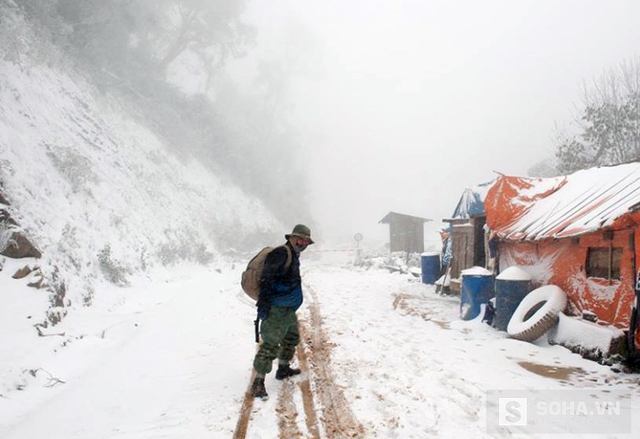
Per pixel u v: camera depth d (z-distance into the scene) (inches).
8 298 259.8
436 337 288.2
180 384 197.2
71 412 167.6
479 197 448.5
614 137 652.1
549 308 271.3
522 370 219.0
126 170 682.8
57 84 603.8
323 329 306.3
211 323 317.4
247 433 150.0
